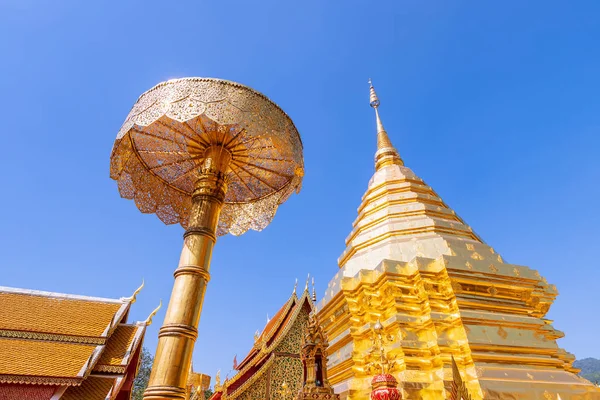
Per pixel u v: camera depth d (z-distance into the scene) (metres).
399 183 13.00
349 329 9.36
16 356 9.88
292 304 18.89
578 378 8.17
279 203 8.29
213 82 5.79
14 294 12.01
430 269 8.95
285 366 16.78
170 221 7.97
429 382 7.61
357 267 10.60
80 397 10.14
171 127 7.06
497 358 7.84
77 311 12.09
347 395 8.40
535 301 9.45
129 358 11.08
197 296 4.96
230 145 6.67
